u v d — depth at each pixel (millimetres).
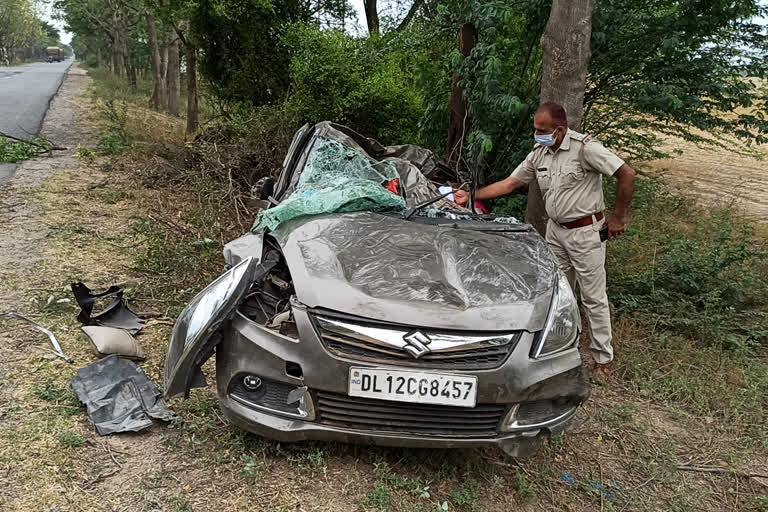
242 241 3494
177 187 8055
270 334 2703
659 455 3453
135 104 23125
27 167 8984
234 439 2924
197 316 2787
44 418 2992
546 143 3938
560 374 2803
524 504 2855
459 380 2594
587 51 4773
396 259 3053
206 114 18562
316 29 9109
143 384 3283
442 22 7055
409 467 2934
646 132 8766
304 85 8688
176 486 2629
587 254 4043
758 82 6293
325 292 2725
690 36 5766
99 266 5191
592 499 2980
